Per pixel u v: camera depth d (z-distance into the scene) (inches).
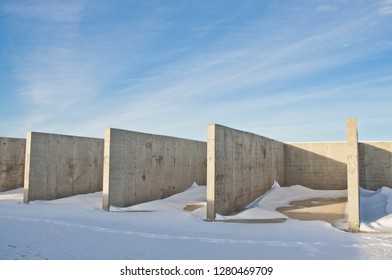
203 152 692.1
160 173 549.3
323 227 332.8
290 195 594.6
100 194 605.9
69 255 231.6
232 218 383.6
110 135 450.6
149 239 276.4
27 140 537.3
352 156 333.1
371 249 248.1
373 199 504.1
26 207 475.8
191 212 429.4
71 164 594.2
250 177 508.7
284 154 742.5
